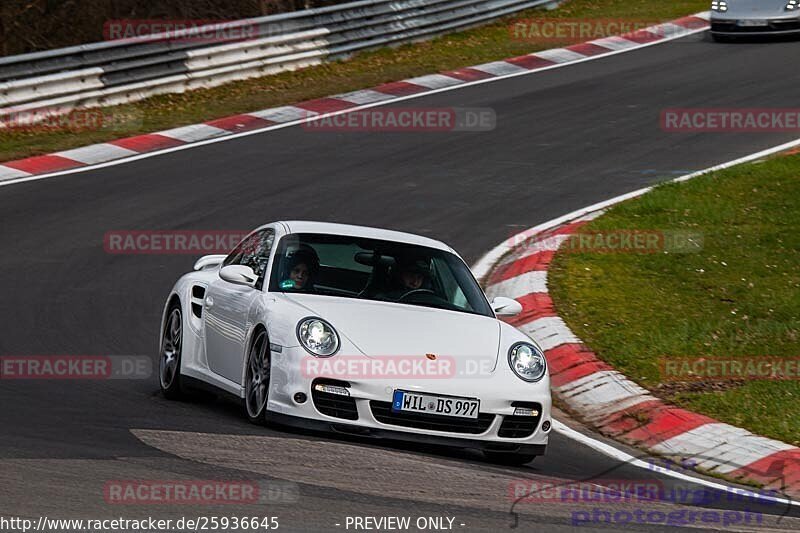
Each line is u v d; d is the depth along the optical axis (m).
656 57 86.12
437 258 29.72
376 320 26.31
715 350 36.66
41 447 22.42
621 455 28.86
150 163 59.50
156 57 73.81
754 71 80.25
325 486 20.86
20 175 56.47
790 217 49.62
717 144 64.44
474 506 20.66
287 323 25.73
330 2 105.81
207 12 100.81
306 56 83.06
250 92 75.94
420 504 20.28
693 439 30.06
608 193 56.12
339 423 24.50
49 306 38.81
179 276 43.41
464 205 54.06
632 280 43.72
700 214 50.91
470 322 27.47
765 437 30.02
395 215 52.09
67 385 30.42
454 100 74.12
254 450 23.39
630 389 33.38
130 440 23.72
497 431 25.22
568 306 40.75
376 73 81.00
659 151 63.41
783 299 40.81
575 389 34.25
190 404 30.12
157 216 50.78
